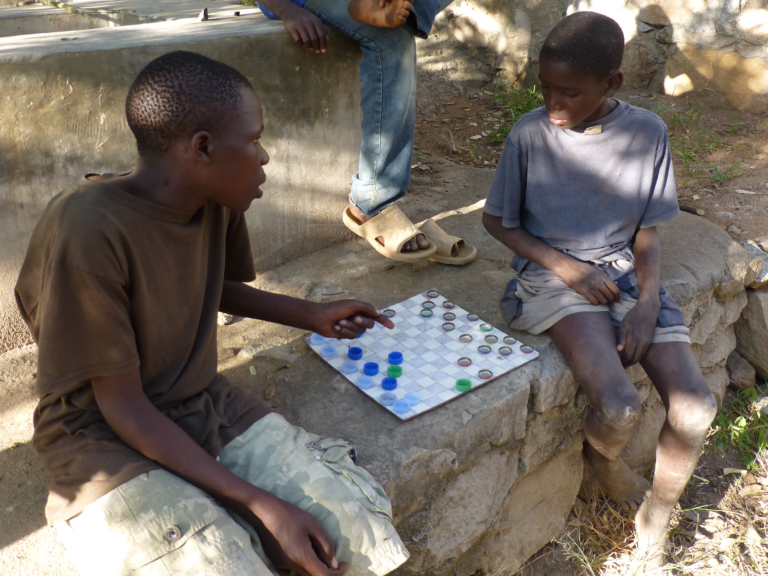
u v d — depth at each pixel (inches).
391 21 98.4
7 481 77.6
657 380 90.9
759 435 127.4
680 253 122.4
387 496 74.2
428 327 103.0
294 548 58.2
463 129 183.9
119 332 59.8
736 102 180.1
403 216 115.7
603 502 114.7
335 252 125.7
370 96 107.3
